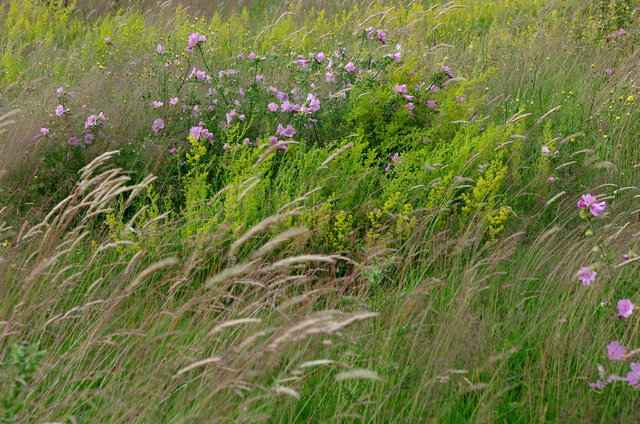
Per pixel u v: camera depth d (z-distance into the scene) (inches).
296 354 109.8
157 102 193.0
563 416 102.2
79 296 135.5
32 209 168.4
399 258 147.4
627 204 175.3
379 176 179.6
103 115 188.5
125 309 130.3
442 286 133.6
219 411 91.4
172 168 185.3
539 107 242.4
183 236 152.3
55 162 180.5
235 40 362.3
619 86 239.1
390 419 98.9
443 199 163.2
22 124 192.7
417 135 194.5
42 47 342.0
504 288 137.2
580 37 328.8
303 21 459.2
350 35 386.6
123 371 112.2
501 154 175.5
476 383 109.4
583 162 196.1
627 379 99.7
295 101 211.8
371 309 121.3
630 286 136.6
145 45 325.4
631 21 331.6
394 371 105.7
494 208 170.4
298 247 141.3
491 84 270.5
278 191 170.4
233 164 171.8
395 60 213.5
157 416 102.3
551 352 115.4
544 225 171.3
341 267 150.3
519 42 340.8
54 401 104.4
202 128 191.2
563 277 138.7
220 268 143.3
